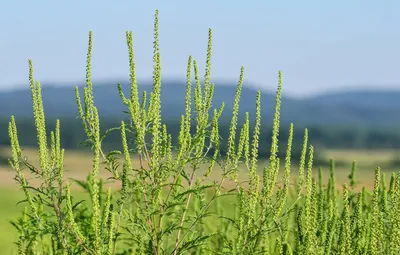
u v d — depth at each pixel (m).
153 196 6.64
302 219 6.48
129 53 6.70
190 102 6.91
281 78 6.82
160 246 6.70
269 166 6.79
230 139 6.84
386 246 6.72
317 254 6.39
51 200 6.78
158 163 6.71
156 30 6.70
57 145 6.88
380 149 158.75
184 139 6.75
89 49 6.69
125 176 6.64
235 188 6.86
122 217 6.74
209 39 6.89
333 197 7.59
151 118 6.75
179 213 6.93
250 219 6.84
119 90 6.71
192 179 6.95
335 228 6.57
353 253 6.48
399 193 6.40
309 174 6.64
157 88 6.75
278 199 6.82
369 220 6.84
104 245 6.44
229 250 6.95
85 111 6.61
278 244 6.65
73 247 6.74
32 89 6.82
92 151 6.62
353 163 7.82
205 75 6.96
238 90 6.92
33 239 7.21
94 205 6.39
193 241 6.73
